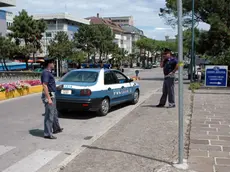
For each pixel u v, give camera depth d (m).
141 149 5.68
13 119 9.26
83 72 10.15
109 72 10.59
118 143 6.11
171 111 9.77
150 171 4.56
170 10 31.80
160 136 6.64
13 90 14.70
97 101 9.40
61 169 4.75
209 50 26.81
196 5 28.27
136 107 10.72
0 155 5.73
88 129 7.93
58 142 6.64
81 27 54.78
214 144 5.98
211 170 4.57
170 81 10.38
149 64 91.44
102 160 5.11
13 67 48.22
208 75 16.88
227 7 25.45
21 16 41.88
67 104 9.23
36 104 12.52
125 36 105.75
